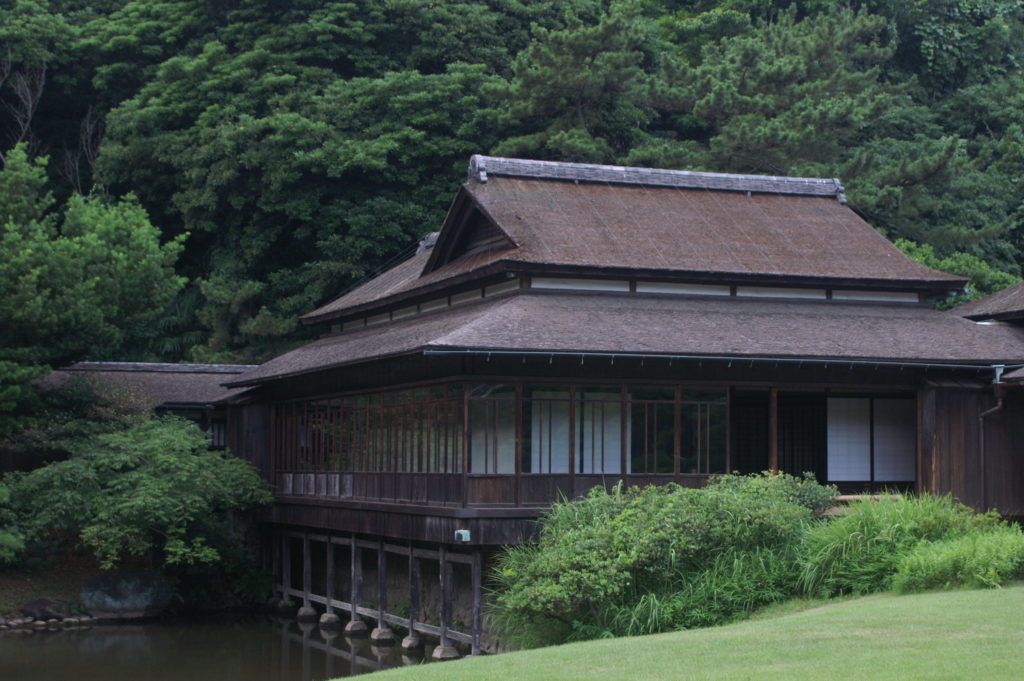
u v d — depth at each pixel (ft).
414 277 103.45
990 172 172.65
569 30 157.89
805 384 79.77
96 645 88.12
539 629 62.95
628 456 74.95
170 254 112.78
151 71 175.94
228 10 180.04
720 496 65.67
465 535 70.59
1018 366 80.94
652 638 52.90
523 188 91.56
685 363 76.69
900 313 88.63
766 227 93.25
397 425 81.66
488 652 72.79
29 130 181.47
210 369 130.72
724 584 61.21
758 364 78.48
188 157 160.76
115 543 93.61
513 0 181.47
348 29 170.09
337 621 95.14
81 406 108.47
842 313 86.84
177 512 96.02
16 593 99.04
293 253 166.40
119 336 103.91
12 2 180.86
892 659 41.81
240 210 162.91
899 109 173.99
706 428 77.00
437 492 75.10
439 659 76.02
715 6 203.92
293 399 101.91
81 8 190.29
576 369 74.13
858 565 61.36
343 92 161.99
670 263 83.56
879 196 143.43
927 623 48.34
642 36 158.92
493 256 85.71
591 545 63.05
